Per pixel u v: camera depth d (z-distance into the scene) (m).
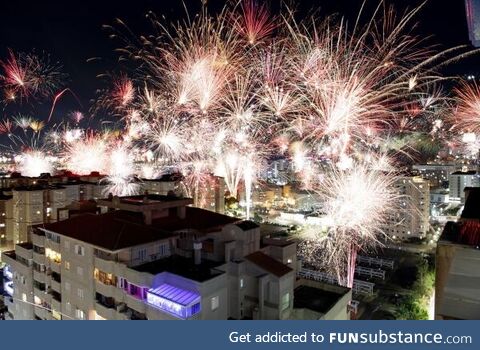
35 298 51.06
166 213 50.06
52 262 47.81
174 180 141.50
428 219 128.75
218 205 149.50
